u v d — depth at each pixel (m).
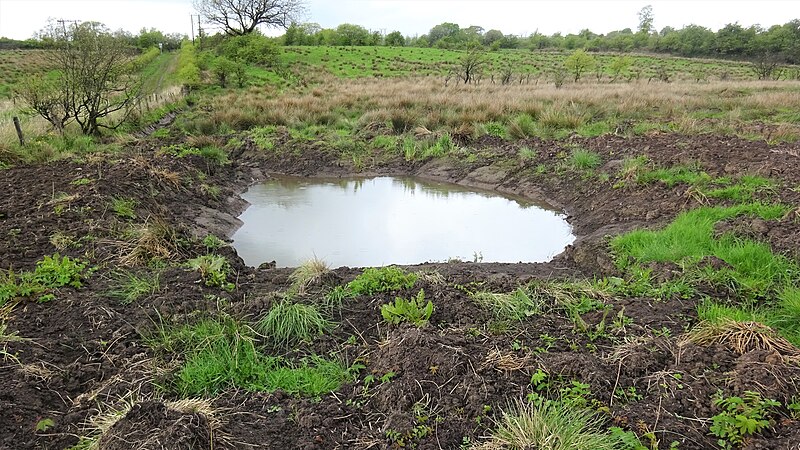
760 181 8.27
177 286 5.55
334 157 13.92
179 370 4.19
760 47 54.78
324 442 3.48
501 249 8.45
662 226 7.62
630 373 3.97
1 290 4.91
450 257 8.10
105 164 10.10
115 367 4.21
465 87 25.08
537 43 69.69
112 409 3.68
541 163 11.89
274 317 4.84
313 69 38.22
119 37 16.59
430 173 13.08
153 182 9.45
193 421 3.30
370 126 15.91
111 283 5.53
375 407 3.83
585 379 3.89
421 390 3.84
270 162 13.98
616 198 9.30
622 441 3.28
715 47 57.69
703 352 4.11
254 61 38.59
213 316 4.97
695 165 9.59
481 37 78.50
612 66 34.88
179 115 19.36
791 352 4.02
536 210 10.39
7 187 8.65
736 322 4.42
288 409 3.78
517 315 4.98
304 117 17.30
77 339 4.50
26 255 6.09
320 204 11.02
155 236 6.70
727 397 3.60
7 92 24.75
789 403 3.51
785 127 12.58
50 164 10.39
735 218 7.12
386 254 8.25
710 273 5.73
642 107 17.06
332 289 5.53
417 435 3.45
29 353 4.21
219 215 9.61
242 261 7.21
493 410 3.65
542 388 3.83
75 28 13.98
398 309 4.88
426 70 38.88
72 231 6.77
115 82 15.28
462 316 4.98
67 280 5.33
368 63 42.22
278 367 4.33
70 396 3.88
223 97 23.47
